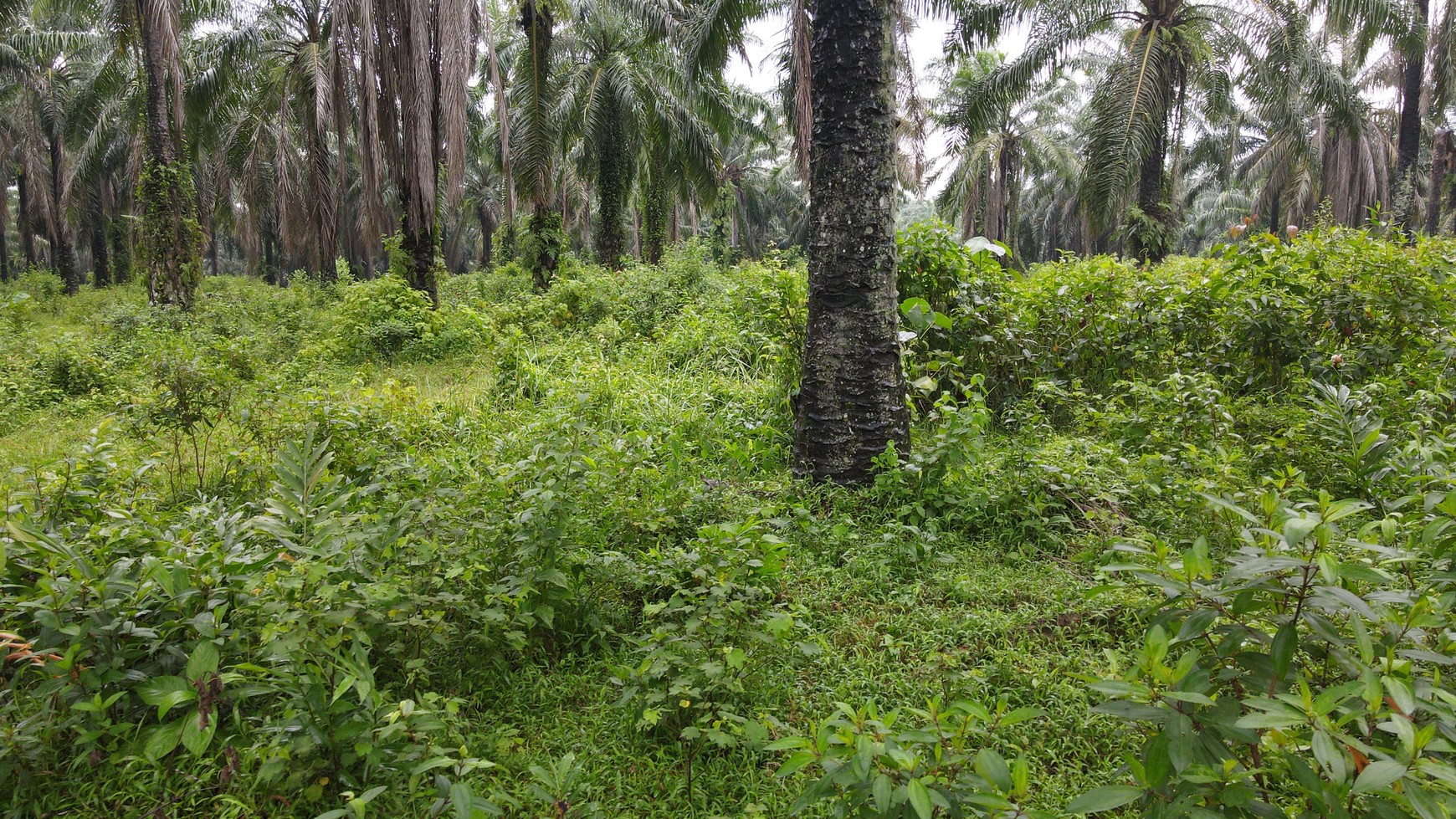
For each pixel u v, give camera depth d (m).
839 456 4.42
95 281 28.09
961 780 1.46
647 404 5.98
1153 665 1.37
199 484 4.66
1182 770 1.27
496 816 1.84
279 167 14.60
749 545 2.81
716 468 4.91
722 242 31.36
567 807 1.93
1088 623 2.96
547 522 2.82
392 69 11.91
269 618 2.21
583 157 18.06
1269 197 27.64
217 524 2.82
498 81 12.20
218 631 2.21
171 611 2.32
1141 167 12.66
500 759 2.26
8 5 13.98
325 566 2.18
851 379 4.39
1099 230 12.59
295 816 1.97
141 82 12.57
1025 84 13.87
